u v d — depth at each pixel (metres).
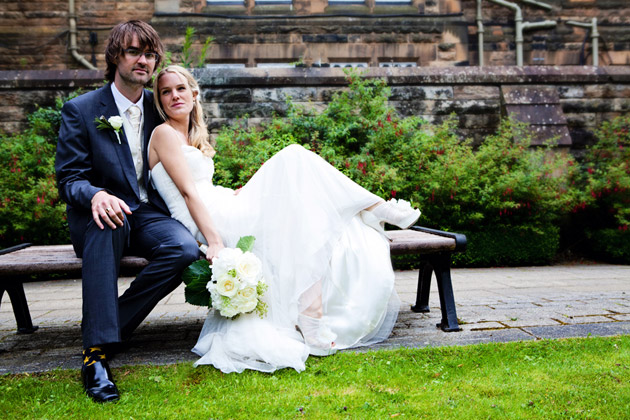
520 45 9.28
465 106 7.11
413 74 7.05
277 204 2.39
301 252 2.29
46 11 8.70
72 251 2.71
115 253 2.10
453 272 5.47
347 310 2.42
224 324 2.29
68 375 2.07
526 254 5.96
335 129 6.23
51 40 8.71
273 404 1.71
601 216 6.61
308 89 6.94
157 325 3.04
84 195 2.15
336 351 2.28
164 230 2.31
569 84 7.29
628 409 1.61
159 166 2.47
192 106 2.60
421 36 9.06
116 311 2.02
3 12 8.66
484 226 5.93
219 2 9.02
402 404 1.69
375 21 9.00
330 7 9.08
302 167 2.39
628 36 9.58
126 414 1.65
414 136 6.26
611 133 6.86
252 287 2.19
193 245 2.26
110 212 2.05
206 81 6.83
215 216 2.45
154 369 2.10
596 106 7.30
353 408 1.67
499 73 7.15
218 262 2.16
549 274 5.24
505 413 1.61
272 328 2.24
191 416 1.63
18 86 6.69
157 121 2.60
